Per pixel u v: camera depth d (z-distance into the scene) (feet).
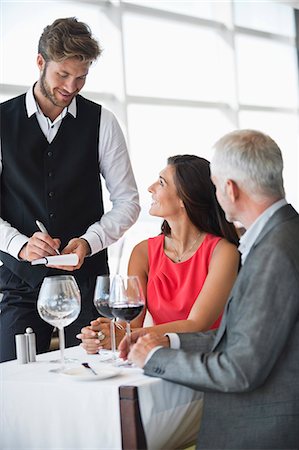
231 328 7.29
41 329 11.14
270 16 27.96
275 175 7.29
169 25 24.27
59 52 10.21
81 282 11.39
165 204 10.02
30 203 11.23
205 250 9.94
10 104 11.37
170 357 7.37
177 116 24.45
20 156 11.16
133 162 22.99
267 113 27.89
